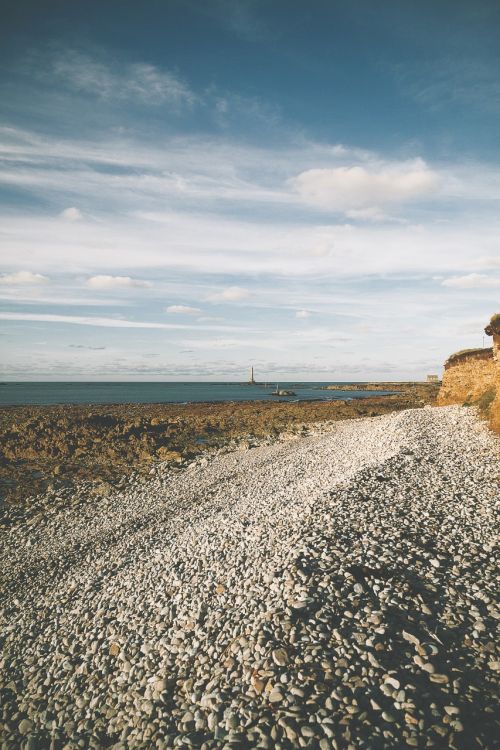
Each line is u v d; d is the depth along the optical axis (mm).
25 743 7051
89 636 9711
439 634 7461
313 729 5734
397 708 5965
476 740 5430
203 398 129250
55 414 56344
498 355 25141
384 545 10742
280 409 67625
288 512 14133
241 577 10180
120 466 28250
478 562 10047
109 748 6512
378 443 25172
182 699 7008
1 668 9367
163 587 10891
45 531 17750
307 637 7477
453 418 28844
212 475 25391
